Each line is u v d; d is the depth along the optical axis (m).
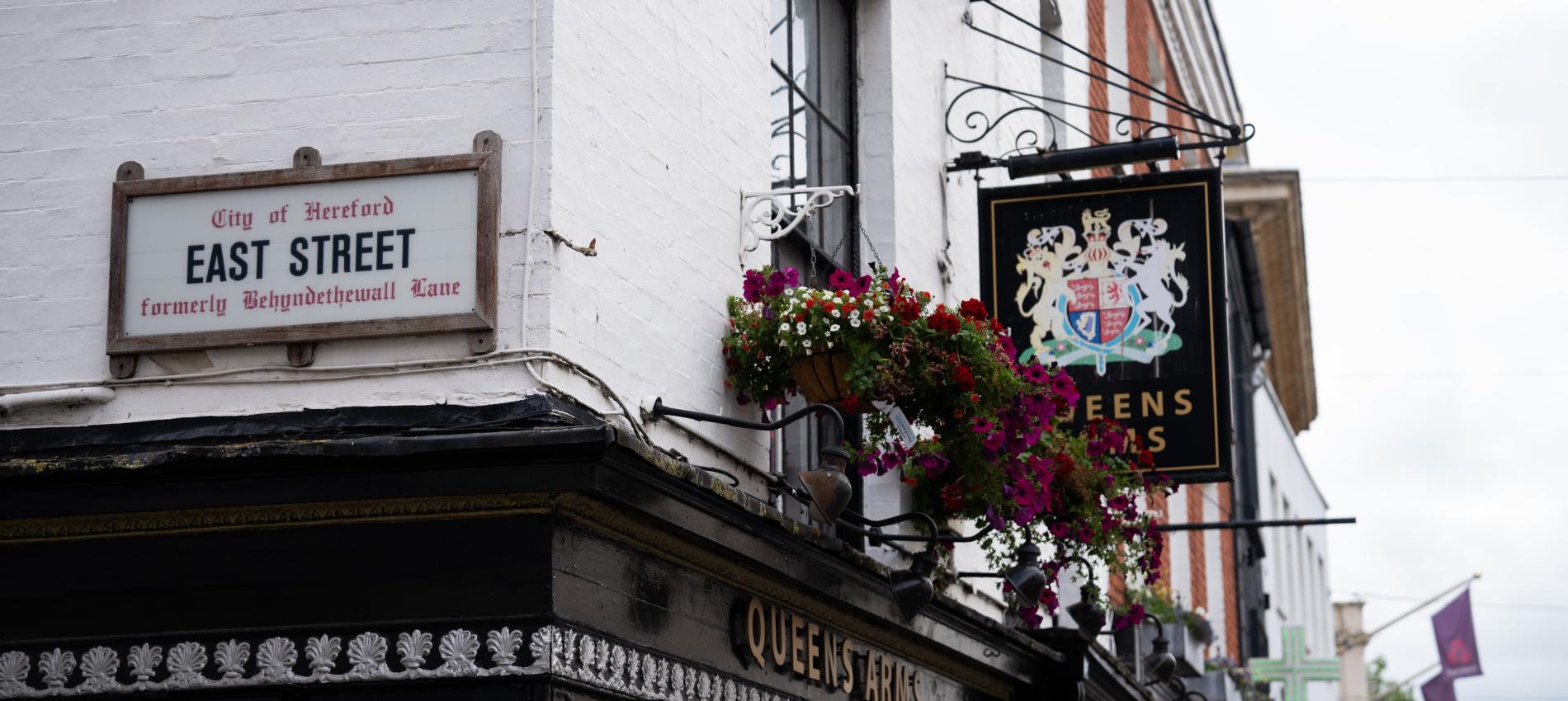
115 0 6.83
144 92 6.74
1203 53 22.81
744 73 8.27
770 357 7.70
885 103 10.37
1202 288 10.20
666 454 6.40
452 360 6.28
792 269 7.64
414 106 6.54
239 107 6.66
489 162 6.38
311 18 6.68
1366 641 40.47
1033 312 10.42
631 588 6.45
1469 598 31.34
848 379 7.45
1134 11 18.06
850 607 8.21
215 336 6.39
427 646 5.93
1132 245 10.34
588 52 6.76
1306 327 33.06
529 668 5.86
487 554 5.97
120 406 6.46
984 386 7.97
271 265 6.43
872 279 7.81
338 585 6.04
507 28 6.54
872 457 8.26
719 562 7.01
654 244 7.18
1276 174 27.73
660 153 7.31
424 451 5.83
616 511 6.20
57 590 6.21
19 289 6.62
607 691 6.21
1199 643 18.84
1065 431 9.70
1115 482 9.52
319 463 5.93
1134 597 15.47
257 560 6.10
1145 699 13.96
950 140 11.45
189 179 6.52
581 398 6.45
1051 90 14.45
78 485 6.12
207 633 6.07
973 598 10.98
